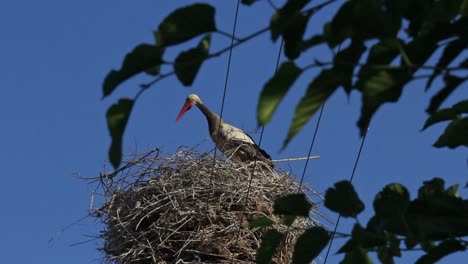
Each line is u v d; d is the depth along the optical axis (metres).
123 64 4.04
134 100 4.05
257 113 3.88
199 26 4.07
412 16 4.41
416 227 4.62
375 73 4.12
